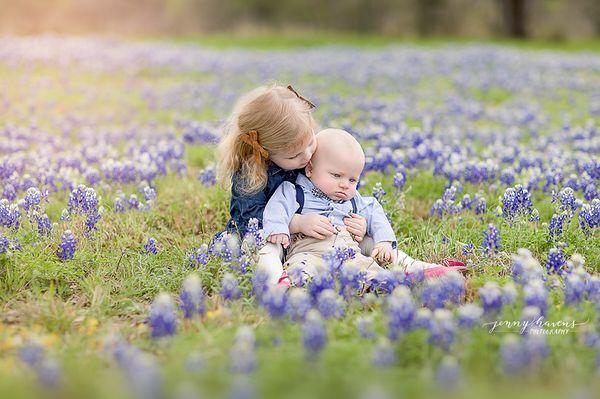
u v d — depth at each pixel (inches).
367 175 372.2
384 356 171.5
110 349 190.2
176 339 196.7
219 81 861.2
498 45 1599.4
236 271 239.5
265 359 177.2
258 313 215.5
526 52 1330.0
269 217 254.2
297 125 251.9
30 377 173.6
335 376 168.1
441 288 211.0
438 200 314.0
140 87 820.0
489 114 642.2
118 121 610.2
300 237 259.1
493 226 260.7
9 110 637.3
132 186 355.6
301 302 197.9
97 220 280.5
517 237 283.1
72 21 1815.9
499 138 505.7
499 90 814.5
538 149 474.0
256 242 245.1
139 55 1111.0
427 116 605.9
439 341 181.9
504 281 232.5
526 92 802.8
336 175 257.1
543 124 596.7
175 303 236.5
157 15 1942.7
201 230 313.7
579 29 1957.4
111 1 1877.5
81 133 519.5
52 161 400.5
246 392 149.3
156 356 193.9
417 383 164.9
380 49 1406.3
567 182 348.8
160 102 711.1
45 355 183.8
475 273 254.5
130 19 1913.1
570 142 506.0
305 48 1440.7
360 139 476.7
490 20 2028.8
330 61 1084.5
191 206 328.2
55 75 902.4
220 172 274.5
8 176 357.4
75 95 754.8
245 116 255.9
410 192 355.6
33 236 274.4
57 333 213.9
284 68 981.2
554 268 236.1
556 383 171.8
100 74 919.0
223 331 201.9
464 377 170.9
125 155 432.5
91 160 407.2
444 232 293.4
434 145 416.2
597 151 457.1
